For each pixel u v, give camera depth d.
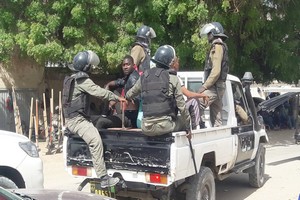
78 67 5.96
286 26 16.19
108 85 6.69
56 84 17.44
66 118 5.99
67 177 9.90
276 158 12.70
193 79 8.81
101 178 5.70
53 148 13.16
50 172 10.47
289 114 22.50
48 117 16.17
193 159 5.87
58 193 4.31
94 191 6.03
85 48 13.59
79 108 5.85
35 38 13.59
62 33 14.18
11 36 14.06
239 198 8.16
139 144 5.64
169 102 5.51
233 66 15.60
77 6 13.45
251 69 16.44
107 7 13.75
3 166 5.97
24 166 6.09
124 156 5.72
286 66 16.38
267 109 10.73
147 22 14.14
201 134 6.14
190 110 6.50
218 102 7.18
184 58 14.28
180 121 5.75
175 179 5.48
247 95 8.59
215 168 6.82
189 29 14.59
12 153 6.05
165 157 5.46
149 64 6.88
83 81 5.88
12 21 14.20
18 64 15.92
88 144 5.79
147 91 5.52
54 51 13.50
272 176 10.09
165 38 14.96
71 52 13.69
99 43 14.23
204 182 6.16
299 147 15.41
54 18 13.68
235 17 14.30
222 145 6.82
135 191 5.97
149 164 5.56
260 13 15.03
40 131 15.43
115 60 13.74
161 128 5.43
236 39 15.80
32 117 13.41
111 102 6.52
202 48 13.59
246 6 14.52
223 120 7.61
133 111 6.30
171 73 5.62
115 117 6.23
